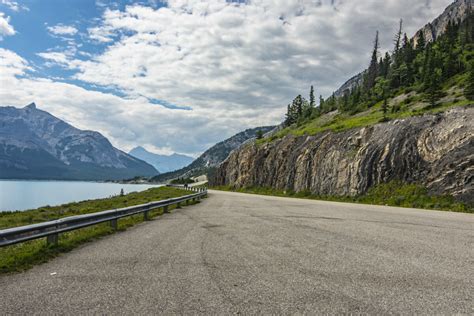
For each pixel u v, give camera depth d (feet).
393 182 114.11
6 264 24.16
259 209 74.33
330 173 149.28
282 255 27.48
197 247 31.07
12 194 286.46
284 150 219.61
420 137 115.65
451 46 315.78
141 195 151.64
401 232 39.91
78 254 28.58
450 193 92.73
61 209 85.20
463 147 99.81
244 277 21.08
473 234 38.73
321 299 17.12
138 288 18.90
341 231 40.68
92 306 16.12
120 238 36.83
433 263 24.73
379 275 21.57
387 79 322.55
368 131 143.64
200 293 18.02
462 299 17.20
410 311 15.60
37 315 15.03
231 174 324.80
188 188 236.02
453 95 178.81
